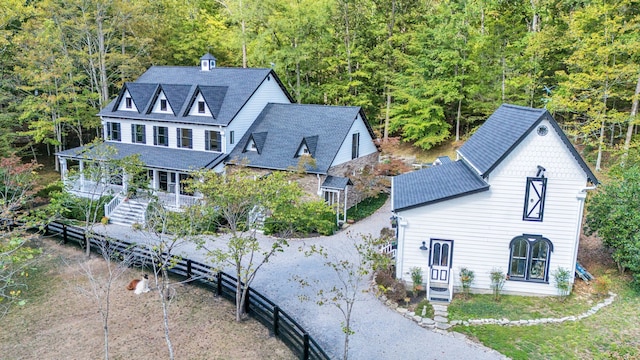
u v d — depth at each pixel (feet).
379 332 51.90
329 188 89.61
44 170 127.54
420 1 137.59
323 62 141.49
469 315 55.16
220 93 104.17
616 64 92.12
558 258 59.06
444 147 131.44
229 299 61.05
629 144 90.94
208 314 57.21
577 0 107.86
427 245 61.46
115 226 89.61
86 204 79.77
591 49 89.30
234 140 101.35
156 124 105.60
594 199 66.49
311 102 145.89
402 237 61.72
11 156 89.97
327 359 42.09
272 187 53.31
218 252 54.03
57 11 118.73
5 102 121.49
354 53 136.15
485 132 71.15
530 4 127.54
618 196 62.85
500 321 53.52
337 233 86.28
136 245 66.69
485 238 60.03
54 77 111.96
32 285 65.16
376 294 60.54
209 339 51.13
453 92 120.47
